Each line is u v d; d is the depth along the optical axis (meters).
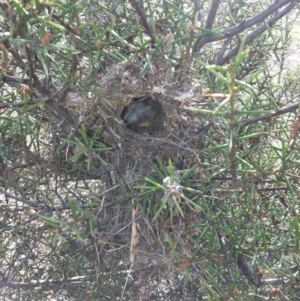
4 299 1.15
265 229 1.11
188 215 1.04
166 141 1.06
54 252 1.15
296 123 0.77
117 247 1.12
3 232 1.19
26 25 0.69
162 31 1.00
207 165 1.02
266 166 1.09
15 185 1.06
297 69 1.62
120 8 1.03
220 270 1.06
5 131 1.02
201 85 1.06
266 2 1.36
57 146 1.12
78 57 0.88
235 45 1.34
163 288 1.26
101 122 1.03
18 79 0.89
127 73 1.00
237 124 0.89
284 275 1.07
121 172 1.07
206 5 1.36
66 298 1.38
